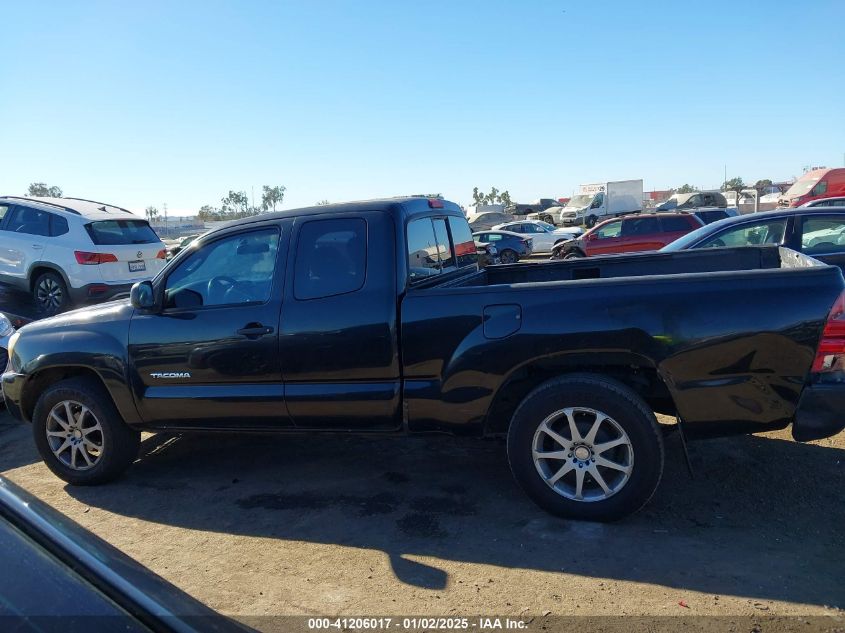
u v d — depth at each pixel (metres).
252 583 3.28
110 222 10.68
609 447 3.58
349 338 3.95
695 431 3.56
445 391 3.83
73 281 10.08
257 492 4.45
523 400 3.74
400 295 3.93
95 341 4.53
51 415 4.72
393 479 4.53
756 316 3.39
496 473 4.54
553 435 3.67
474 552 3.47
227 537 3.81
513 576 3.21
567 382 3.61
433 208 4.73
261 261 4.25
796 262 4.55
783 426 3.48
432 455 4.95
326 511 4.09
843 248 7.38
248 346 4.15
